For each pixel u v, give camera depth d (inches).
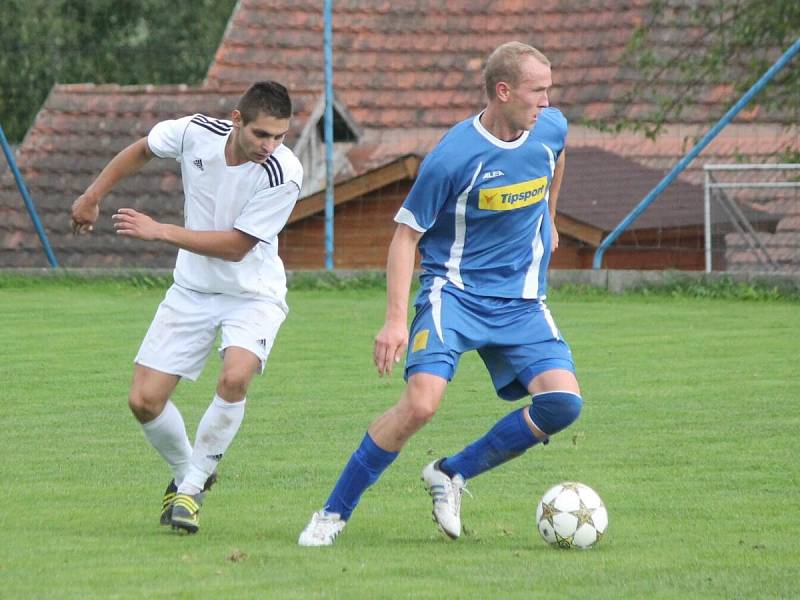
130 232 687.7
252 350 713.0
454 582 587.8
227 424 707.4
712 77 2388.0
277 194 708.7
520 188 687.7
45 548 657.0
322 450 952.9
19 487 830.5
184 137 719.1
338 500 677.3
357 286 1971.0
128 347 1441.9
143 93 2620.6
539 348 699.4
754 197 2233.0
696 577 599.8
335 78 2827.3
